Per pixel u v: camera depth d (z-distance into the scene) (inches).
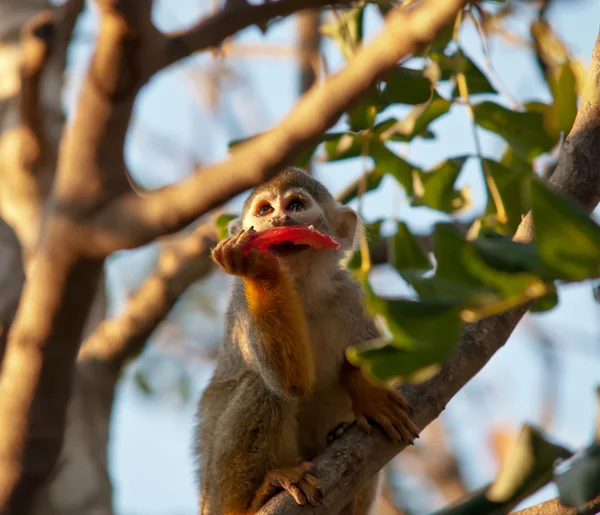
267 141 241.4
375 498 425.1
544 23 396.5
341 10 413.7
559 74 352.8
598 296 285.0
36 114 411.5
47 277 275.9
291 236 386.0
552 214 184.1
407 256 366.6
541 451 281.6
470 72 388.2
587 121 318.7
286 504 330.3
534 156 394.9
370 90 244.7
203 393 466.6
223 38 266.1
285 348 381.7
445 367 335.9
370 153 395.9
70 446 459.2
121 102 250.2
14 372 295.6
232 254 374.3
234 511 402.9
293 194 431.2
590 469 252.4
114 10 232.5
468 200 422.6
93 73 247.1
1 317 446.3
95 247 264.1
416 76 365.7
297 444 426.6
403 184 400.2
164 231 256.4
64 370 296.7
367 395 357.1
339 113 237.5
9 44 536.1
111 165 258.2
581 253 184.5
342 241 444.1
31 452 305.1
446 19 225.0
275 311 383.2
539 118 388.8
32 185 448.5
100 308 547.5
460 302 195.9
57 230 266.5
